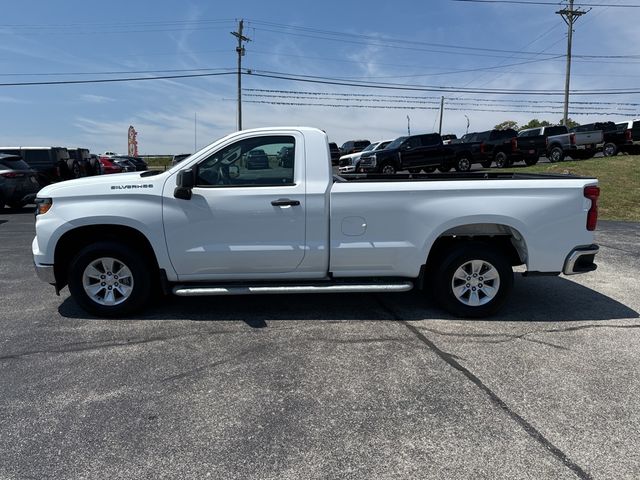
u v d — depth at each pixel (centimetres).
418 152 2111
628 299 569
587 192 485
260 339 449
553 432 301
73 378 374
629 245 880
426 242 482
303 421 314
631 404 334
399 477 260
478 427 307
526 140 2342
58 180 1742
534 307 541
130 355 415
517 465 270
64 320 502
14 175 1409
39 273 488
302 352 420
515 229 482
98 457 278
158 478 260
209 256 480
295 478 260
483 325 485
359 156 2152
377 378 372
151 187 475
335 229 479
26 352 422
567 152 2411
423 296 579
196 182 479
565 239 487
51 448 286
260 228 477
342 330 471
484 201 478
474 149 2270
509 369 387
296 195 473
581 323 491
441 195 477
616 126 2533
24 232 1097
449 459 275
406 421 314
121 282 504
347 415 321
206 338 452
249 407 331
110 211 472
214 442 292
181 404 335
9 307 546
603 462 273
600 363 397
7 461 274
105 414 323
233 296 580
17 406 333
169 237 477
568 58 3659
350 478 260
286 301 562
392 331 468
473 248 490
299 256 482
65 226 477
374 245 481
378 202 477
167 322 494
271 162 482
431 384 362
